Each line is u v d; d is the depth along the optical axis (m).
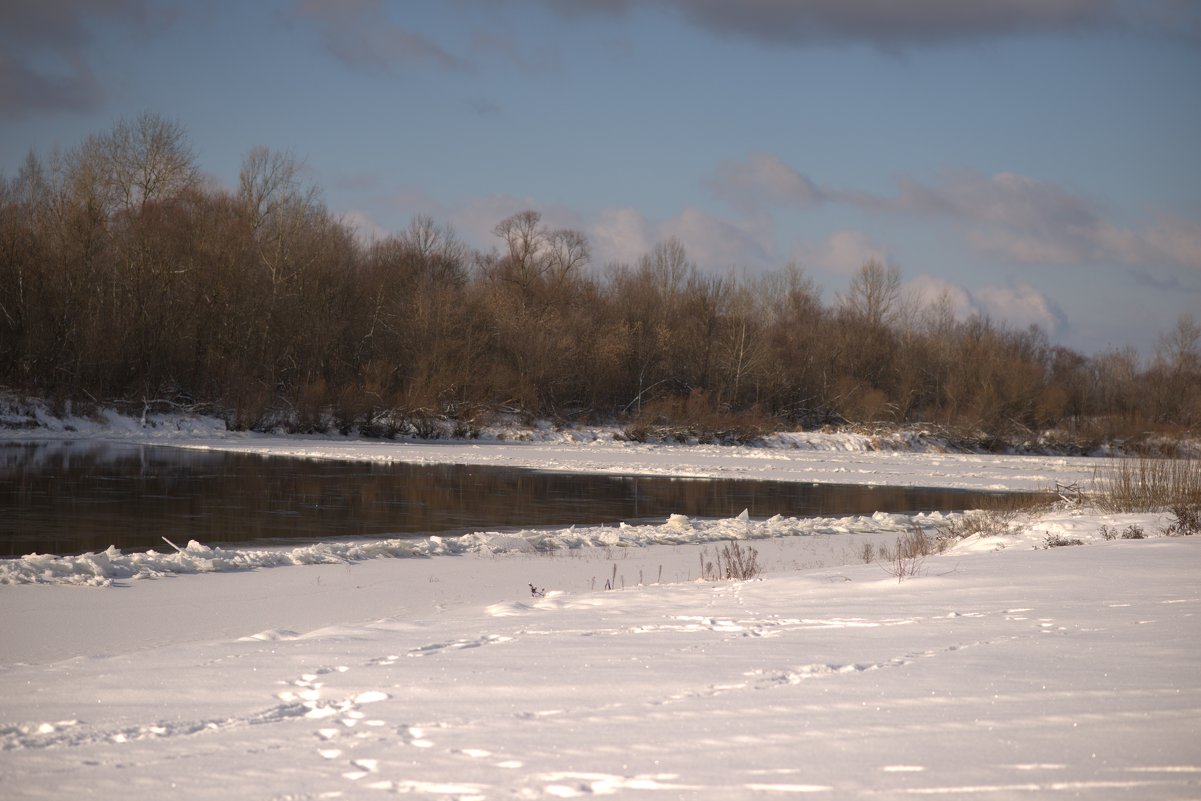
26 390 50.72
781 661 6.84
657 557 17.45
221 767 4.73
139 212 60.53
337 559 15.91
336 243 66.12
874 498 32.34
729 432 65.75
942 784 4.32
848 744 4.91
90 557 14.30
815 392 77.94
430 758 4.81
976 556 13.77
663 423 65.12
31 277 52.84
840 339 82.56
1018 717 5.29
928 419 76.62
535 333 66.81
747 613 9.20
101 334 52.56
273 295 59.69
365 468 36.53
